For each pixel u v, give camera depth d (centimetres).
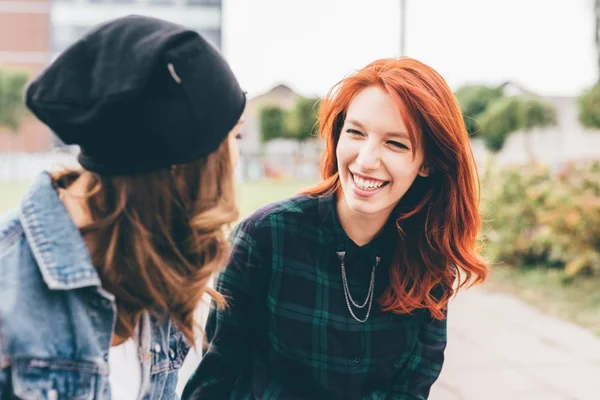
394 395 167
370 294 157
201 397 157
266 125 3806
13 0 3891
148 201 99
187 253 104
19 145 3538
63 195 101
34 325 91
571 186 660
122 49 91
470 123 184
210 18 3753
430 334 168
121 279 102
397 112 138
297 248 153
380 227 157
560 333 488
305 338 153
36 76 94
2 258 92
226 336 155
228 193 106
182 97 93
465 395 359
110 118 89
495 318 533
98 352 97
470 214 159
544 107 2330
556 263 709
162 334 118
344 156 143
